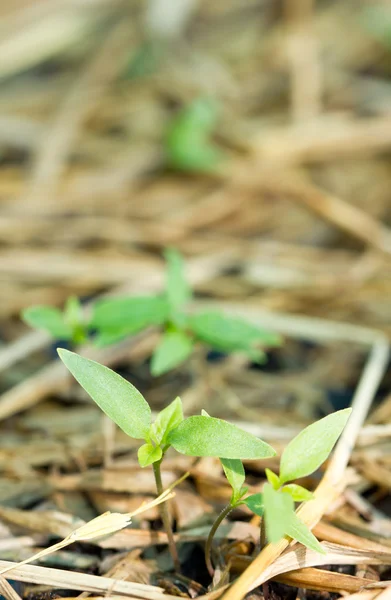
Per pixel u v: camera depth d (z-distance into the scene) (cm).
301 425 36
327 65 62
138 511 30
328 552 31
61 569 31
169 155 53
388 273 44
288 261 45
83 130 56
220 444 29
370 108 57
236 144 54
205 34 66
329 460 33
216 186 52
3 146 54
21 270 43
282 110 59
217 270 44
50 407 38
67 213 49
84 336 36
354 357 40
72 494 34
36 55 61
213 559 31
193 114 54
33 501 33
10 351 39
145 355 40
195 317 36
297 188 50
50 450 35
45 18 62
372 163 55
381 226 49
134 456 35
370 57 63
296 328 40
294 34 64
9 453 35
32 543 32
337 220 48
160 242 47
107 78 60
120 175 52
